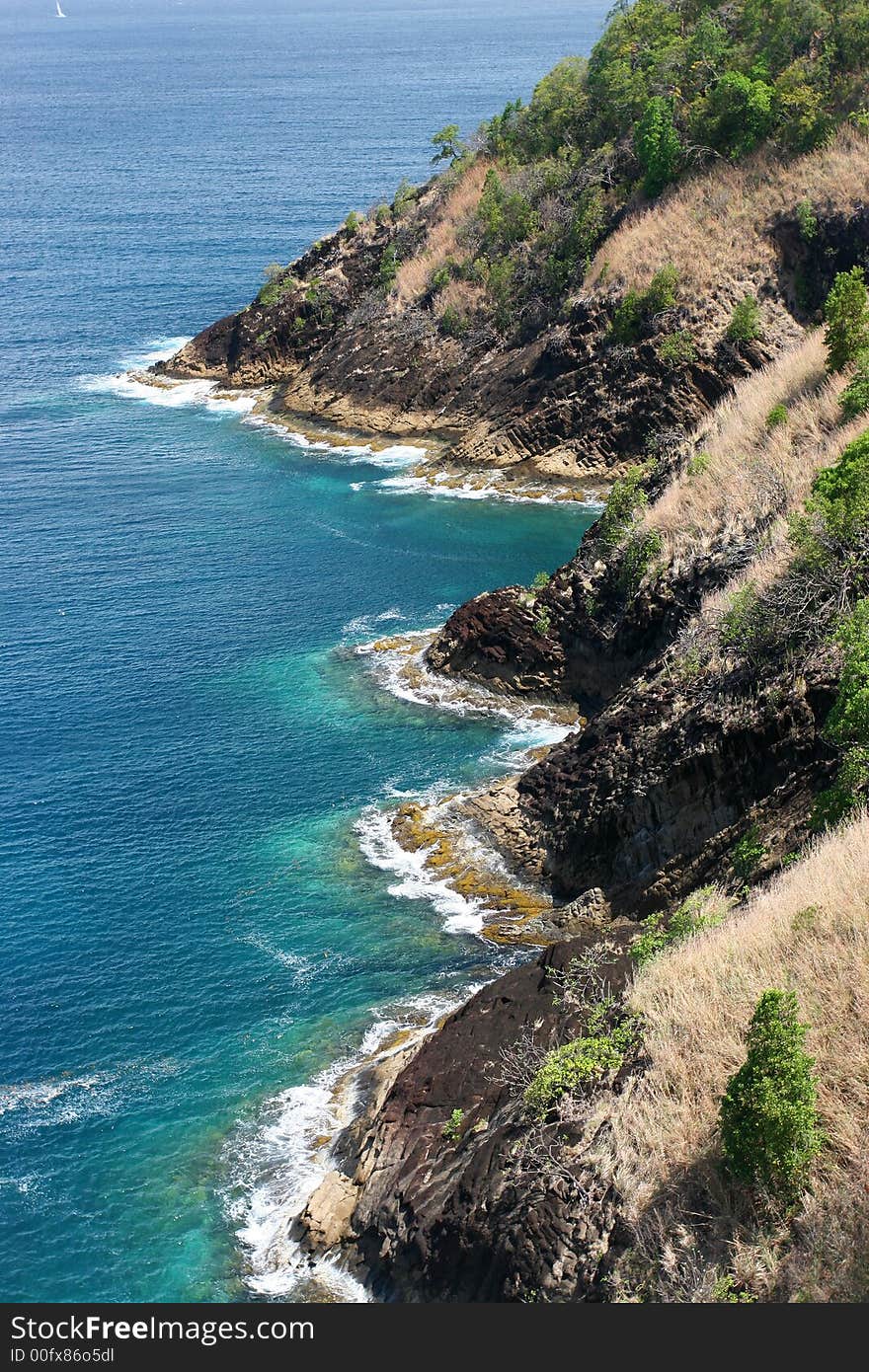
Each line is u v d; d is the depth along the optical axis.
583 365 91.00
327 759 56.97
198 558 80.12
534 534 82.19
